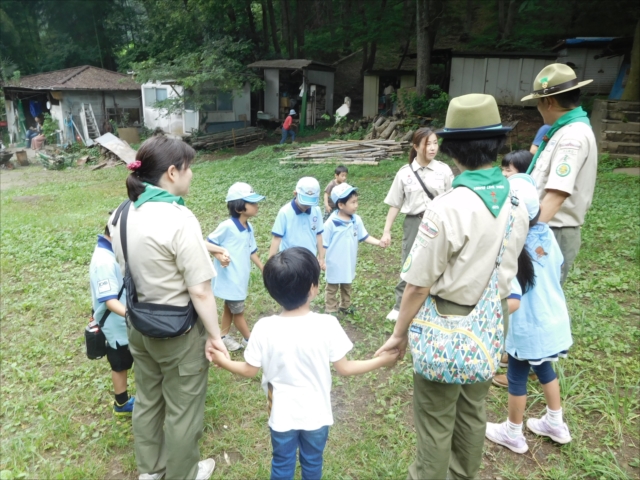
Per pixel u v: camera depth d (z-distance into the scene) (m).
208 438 3.16
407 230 4.36
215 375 3.83
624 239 6.61
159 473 2.67
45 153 21.94
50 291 5.66
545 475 2.75
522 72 19.42
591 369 3.69
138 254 2.29
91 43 32.50
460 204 1.96
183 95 19.95
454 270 2.01
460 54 19.78
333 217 4.58
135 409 2.64
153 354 2.44
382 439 3.11
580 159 2.96
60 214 10.45
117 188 14.19
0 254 7.27
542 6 26.09
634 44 13.59
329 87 23.78
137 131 23.69
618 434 3.00
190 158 2.49
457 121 2.04
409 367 3.88
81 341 4.46
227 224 3.93
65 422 3.29
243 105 22.30
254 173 13.73
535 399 3.24
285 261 2.21
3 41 30.98
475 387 2.25
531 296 2.70
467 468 2.37
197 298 2.34
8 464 2.96
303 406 2.23
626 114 12.95
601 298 4.91
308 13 29.88
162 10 22.70
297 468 2.95
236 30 22.84
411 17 24.58
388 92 21.00
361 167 13.45
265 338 2.26
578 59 19.75
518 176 2.77
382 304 5.11
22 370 4.01
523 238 2.15
